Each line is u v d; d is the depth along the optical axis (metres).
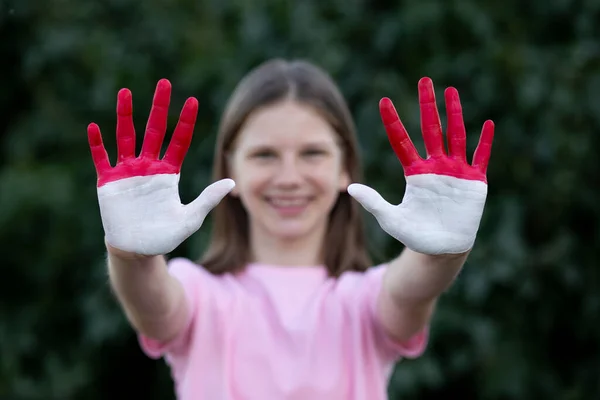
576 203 4.04
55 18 4.46
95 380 4.40
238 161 2.58
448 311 3.87
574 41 4.27
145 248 1.89
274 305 2.47
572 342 4.25
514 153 4.01
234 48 4.18
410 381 3.80
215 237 2.71
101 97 4.20
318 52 4.00
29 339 4.28
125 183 1.90
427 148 1.95
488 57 3.97
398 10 4.26
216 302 2.43
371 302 2.43
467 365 3.93
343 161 2.68
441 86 4.06
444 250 1.91
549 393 4.11
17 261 4.33
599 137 3.97
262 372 2.37
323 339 2.42
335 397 2.36
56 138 4.39
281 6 4.09
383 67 4.20
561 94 3.90
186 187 4.09
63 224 4.21
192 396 2.35
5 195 4.16
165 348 2.36
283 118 2.49
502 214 3.94
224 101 3.98
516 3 4.29
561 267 3.96
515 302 4.05
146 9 4.39
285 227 2.50
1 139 4.78
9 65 4.70
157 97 1.93
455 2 4.05
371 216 3.76
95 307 4.09
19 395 4.17
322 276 2.58
